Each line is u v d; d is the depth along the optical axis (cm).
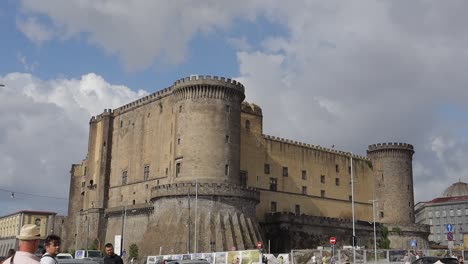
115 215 9725
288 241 9294
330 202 10975
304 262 7094
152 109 9694
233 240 7944
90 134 10950
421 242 11719
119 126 10444
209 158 8356
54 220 11350
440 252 8256
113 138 10525
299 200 10388
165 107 9369
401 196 11781
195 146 8425
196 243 7712
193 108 8588
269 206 9831
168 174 8856
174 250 7819
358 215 11500
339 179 11312
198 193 8075
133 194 9631
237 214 8181
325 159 11162
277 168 10169
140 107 10006
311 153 10906
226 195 8162
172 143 8888
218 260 6431
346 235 10444
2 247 15650
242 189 8331
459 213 17662
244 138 9712
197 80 8594
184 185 8169
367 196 11838
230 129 8631
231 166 8500
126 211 9394
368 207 11775
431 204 18412
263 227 9612
